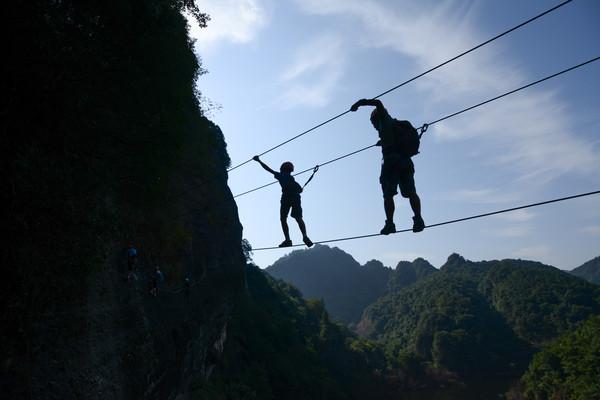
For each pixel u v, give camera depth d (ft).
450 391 417.28
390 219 22.44
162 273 76.23
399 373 435.12
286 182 31.58
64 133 35.73
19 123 31.09
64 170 34.91
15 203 29.01
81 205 35.73
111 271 54.29
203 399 107.45
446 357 483.10
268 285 400.06
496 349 510.58
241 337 214.48
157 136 48.19
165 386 71.20
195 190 108.06
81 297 40.83
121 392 47.96
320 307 488.44
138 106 44.37
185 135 54.13
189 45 55.72
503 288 648.79
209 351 128.98
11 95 29.43
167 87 45.91
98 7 36.22
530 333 550.36
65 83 33.37
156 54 42.73
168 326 73.87
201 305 101.35
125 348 52.47
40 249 31.50
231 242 143.64
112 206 50.88
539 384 296.30
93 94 37.63
